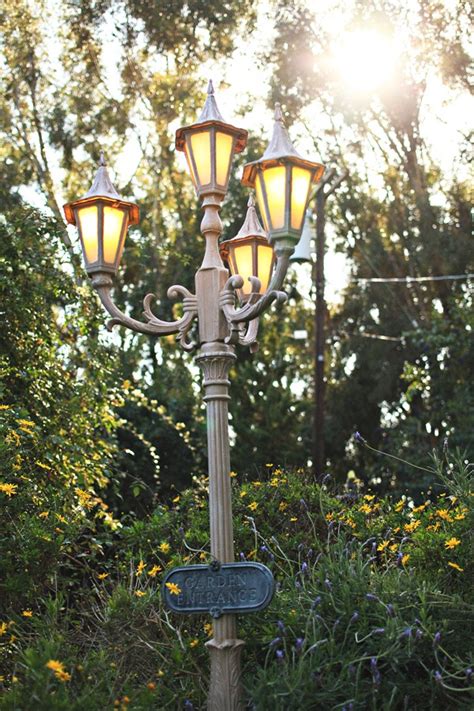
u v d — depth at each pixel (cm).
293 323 2647
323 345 1759
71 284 924
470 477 555
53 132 1994
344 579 482
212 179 482
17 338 838
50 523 550
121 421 1016
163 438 1602
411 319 2297
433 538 508
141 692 421
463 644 449
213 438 464
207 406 470
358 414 2406
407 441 1961
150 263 2036
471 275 2044
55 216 945
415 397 2303
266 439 1944
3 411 669
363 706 411
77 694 429
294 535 611
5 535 540
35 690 393
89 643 495
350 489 696
